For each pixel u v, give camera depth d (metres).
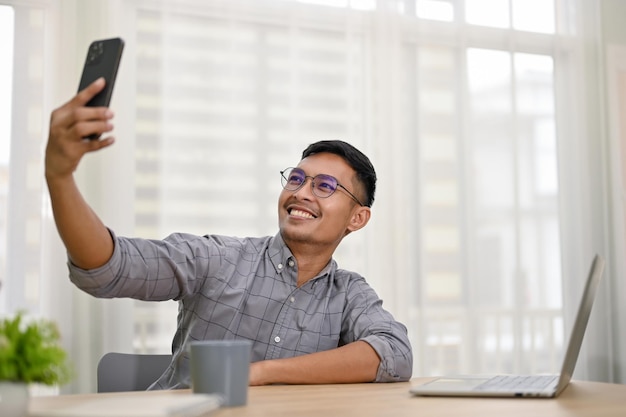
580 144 3.50
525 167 3.44
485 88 3.40
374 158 3.19
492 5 3.44
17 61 2.78
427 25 3.34
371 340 1.47
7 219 2.71
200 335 1.69
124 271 1.50
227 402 1.03
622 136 3.59
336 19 3.19
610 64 3.60
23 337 0.77
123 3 2.91
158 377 1.79
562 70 3.53
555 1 3.53
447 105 3.34
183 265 1.63
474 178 3.35
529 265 3.40
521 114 3.45
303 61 3.13
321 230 1.70
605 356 3.43
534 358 3.37
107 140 1.15
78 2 2.85
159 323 2.82
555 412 1.03
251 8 3.07
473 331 3.27
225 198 2.98
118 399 0.90
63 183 1.23
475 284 3.29
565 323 3.42
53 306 2.70
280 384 1.37
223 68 3.02
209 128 2.98
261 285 1.71
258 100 3.05
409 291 3.19
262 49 3.07
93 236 1.34
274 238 1.77
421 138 3.29
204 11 3.01
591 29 3.58
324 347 1.68
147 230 2.87
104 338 2.74
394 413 1.01
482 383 1.30
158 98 2.92
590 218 3.49
